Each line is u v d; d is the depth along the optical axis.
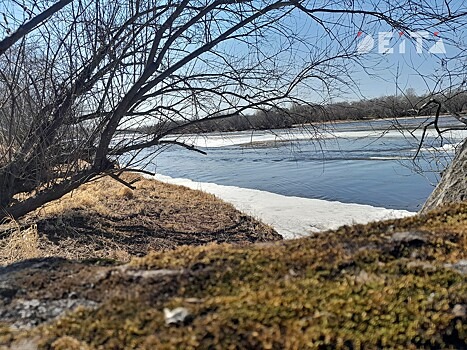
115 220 8.95
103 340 1.45
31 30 4.09
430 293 1.66
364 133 24.09
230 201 12.48
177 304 1.63
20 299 1.83
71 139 4.96
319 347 1.36
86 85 4.89
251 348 1.36
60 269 2.14
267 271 1.89
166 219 9.59
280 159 24.05
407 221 2.54
